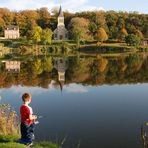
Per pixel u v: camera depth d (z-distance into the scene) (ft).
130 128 72.38
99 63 262.47
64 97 111.65
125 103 99.86
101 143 63.16
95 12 614.75
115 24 586.86
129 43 482.69
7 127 56.08
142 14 625.41
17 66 239.09
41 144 51.29
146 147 40.50
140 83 144.36
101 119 80.74
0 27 564.30
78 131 70.74
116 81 153.99
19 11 605.31
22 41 465.06
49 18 605.31
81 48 455.22
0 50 389.19
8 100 105.91
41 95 116.57
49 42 454.81
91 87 134.62
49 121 78.84
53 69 218.59
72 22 538.88
